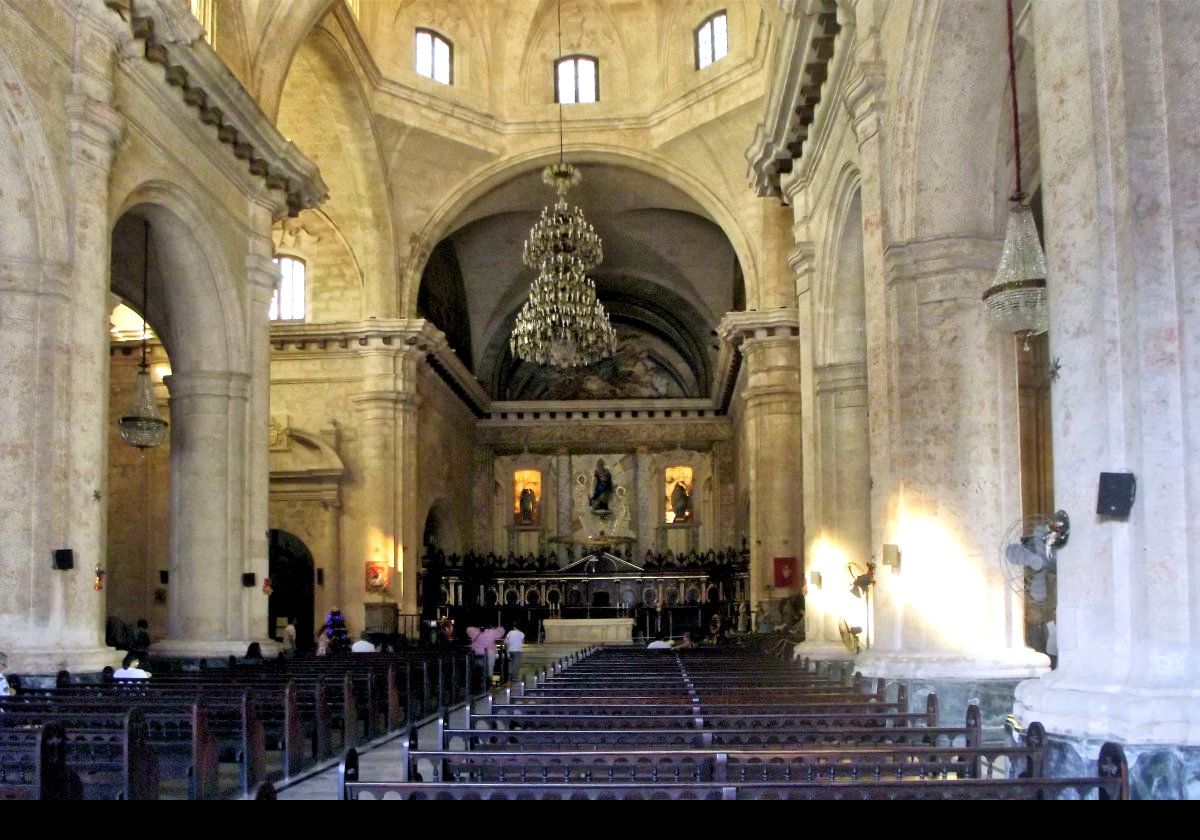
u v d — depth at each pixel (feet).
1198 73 22.85
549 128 99.14
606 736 24.56
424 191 99.71
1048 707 23.18
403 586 99.09
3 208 43.04
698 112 93.25
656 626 130.21
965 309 38.99
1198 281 22.47
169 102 54.13
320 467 96.27
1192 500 22.02
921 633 38.04
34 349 43.24
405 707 54.24
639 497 137.08
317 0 68.08
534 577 131.13
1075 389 24.12
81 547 44.01
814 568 57.47
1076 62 24.32
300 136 93.66
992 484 38.40
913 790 18.15
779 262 93.20
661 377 143.43
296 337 98.84
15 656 41.06
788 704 29.40
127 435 56.85
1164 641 21.75
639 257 124.36
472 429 135.74
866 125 42.65
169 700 33.99
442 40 97.35
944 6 36.52
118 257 64.28
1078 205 24.21
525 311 75.82
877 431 41.14
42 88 43.16
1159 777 20.33
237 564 61.36
